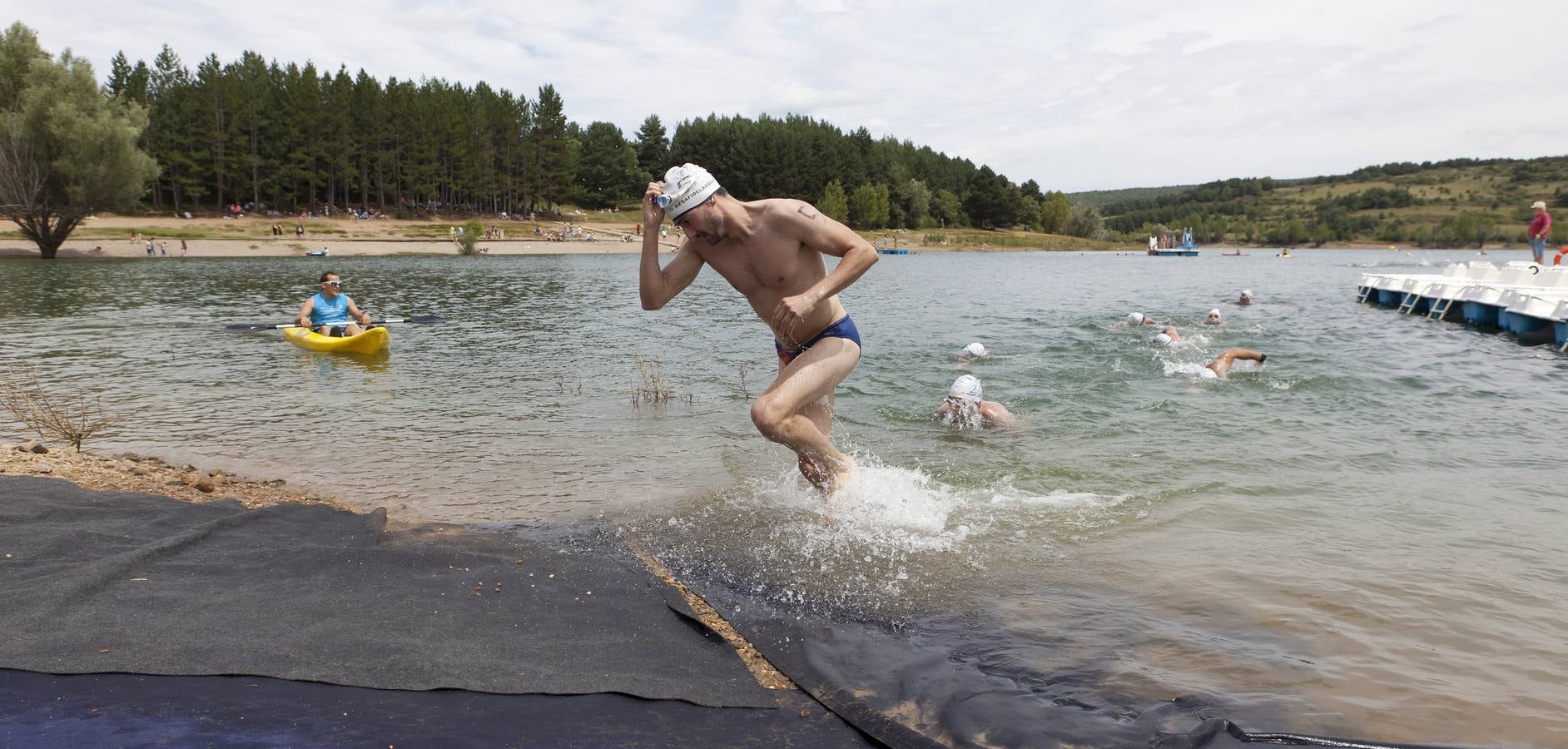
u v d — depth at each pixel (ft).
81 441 21.45
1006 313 61.87
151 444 22.09
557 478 19.15
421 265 146.00
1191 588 12.89
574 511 16.70
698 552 14.52
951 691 9.73
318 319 43.88
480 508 16.84
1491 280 57.88
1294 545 14.70
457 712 8.77
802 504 17.29
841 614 12.06
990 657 10.71
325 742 8.03
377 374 34.01
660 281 15.62
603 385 31.37
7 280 92.38
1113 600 12.49
